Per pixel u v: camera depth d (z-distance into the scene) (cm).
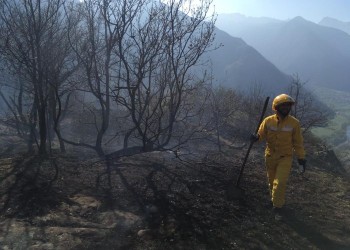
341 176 835
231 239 480
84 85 825
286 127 547
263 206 580
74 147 928
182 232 482
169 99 766
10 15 721
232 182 651
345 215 582
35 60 736
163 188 598
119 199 553
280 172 546
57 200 536
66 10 747
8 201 525
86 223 482
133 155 750
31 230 453
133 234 470
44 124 766
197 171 685
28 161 682
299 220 550
